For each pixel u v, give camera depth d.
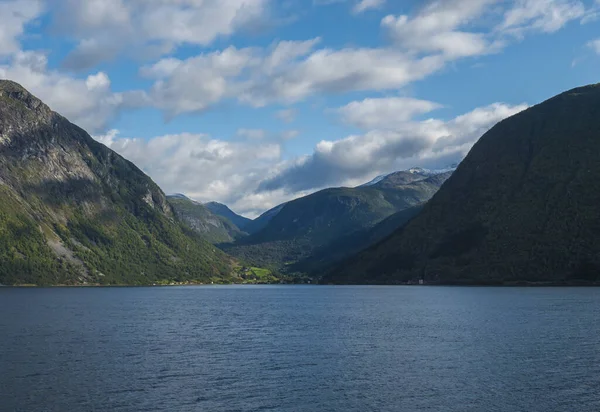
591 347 83.44
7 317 138.00
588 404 52.94
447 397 55.38
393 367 69.31
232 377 63.78
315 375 64.94
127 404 52.53
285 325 119.88
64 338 95.62
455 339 93.12
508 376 63.84
